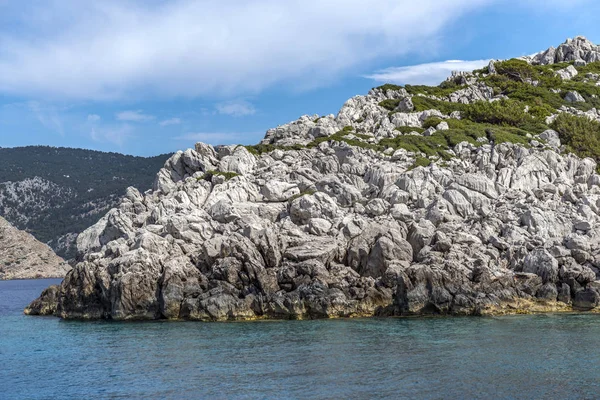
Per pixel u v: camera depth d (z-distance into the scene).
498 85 115.25
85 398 35.38
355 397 33.88
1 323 63.12
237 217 66.19
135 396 35.16
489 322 52.53
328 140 88.88
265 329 51.66
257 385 36.22
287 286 57.47
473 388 34.97
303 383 36.41
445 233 61.44
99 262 63.44
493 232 63.06
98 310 62.22
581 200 69.94
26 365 43.03
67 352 46.50
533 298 57.47
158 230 66.62
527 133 89.88
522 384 35.50
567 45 139.00
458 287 55.97
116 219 74.50
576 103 107.81
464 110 101.12
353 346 44.84
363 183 74.69
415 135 87.69
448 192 67.94
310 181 75.75
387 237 60.41
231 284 57.47
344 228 62.28
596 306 56.41
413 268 56.41
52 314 69.62
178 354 44.03
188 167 84.06
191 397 34.59
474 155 80.38
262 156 84.94
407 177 71.06
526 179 74.31
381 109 102.88
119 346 47.50
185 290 57.81
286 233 62.44
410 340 46.41
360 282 57.75
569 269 58.44
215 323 55.03
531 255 59.59
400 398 33.59
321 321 54.72
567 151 85.19
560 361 39.88
